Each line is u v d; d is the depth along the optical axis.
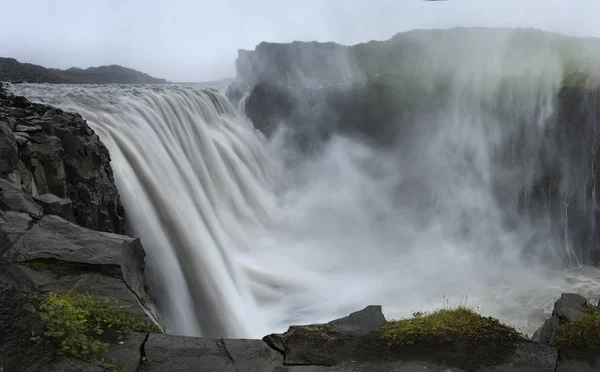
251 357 5.93
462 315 6.81
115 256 7.36
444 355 6.08
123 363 5.49
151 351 5.76
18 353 4.85
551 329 6.92
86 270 7.13
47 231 7.61
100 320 6.06
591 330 6.53
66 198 10.20
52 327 5.30
